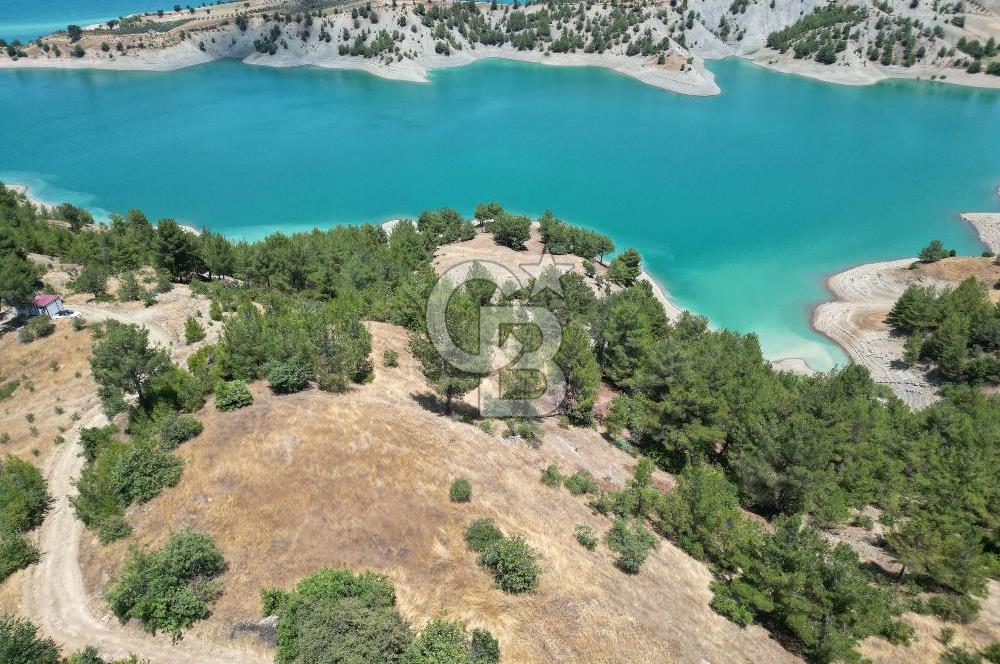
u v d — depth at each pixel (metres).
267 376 62.00
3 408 68.94
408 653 33.34
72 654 36.44
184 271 110.25
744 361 80.88
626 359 82.31
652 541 50.72
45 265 104.62
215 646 36.41
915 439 73.19
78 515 47.22
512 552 40.62
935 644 48.16
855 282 143.00
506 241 154.62
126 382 59.09
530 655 35.19
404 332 84.44
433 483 48.28
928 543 52.81
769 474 61.53
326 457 49.06
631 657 37.00
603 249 145.62
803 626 41.94
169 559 39.09
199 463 48.97
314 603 35.88
